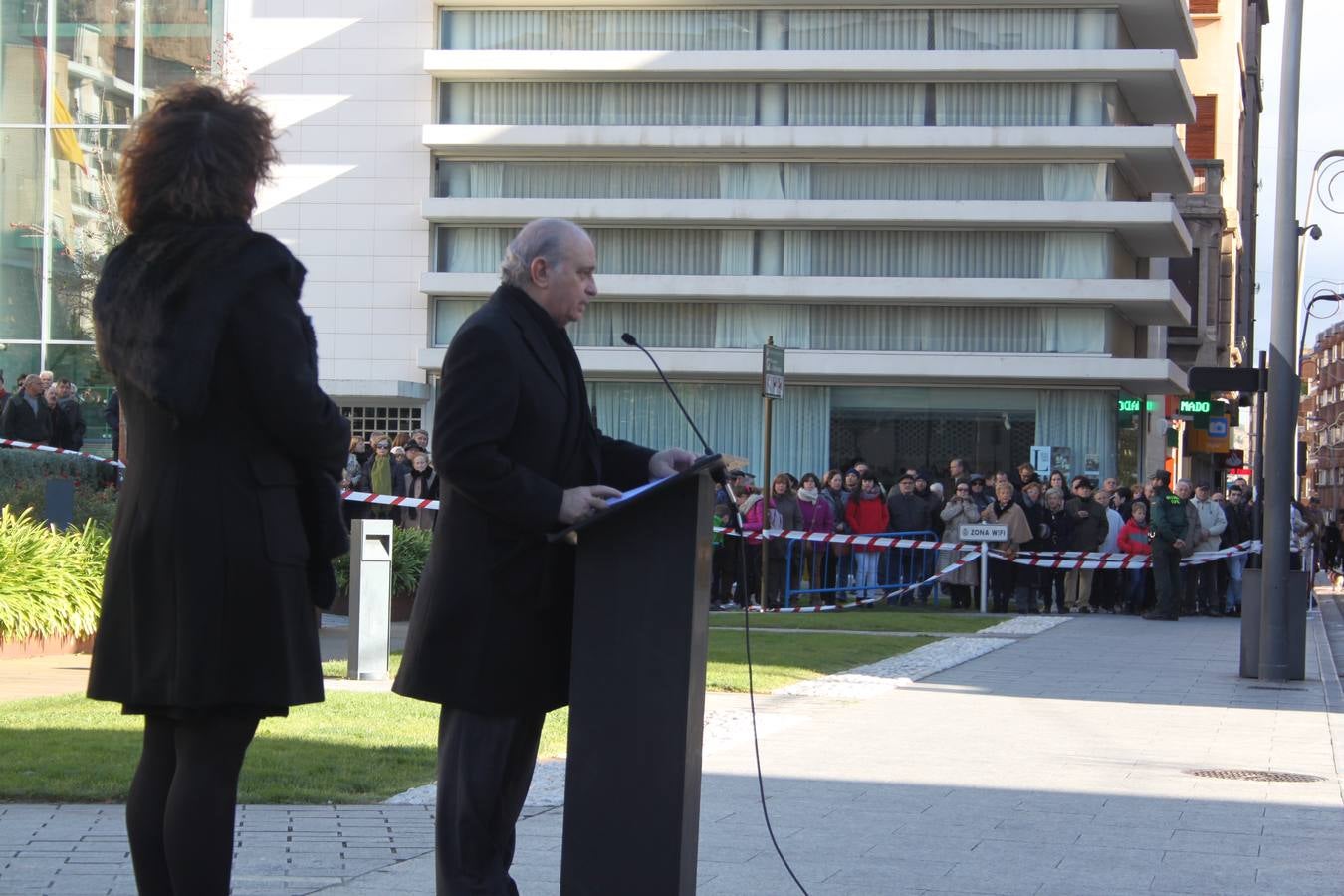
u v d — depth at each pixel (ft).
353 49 151.33
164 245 13.56
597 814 13.69
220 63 127.54
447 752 14.82
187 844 13.47
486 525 14.60
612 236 150.20
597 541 13.84
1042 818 24.77
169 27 133.59
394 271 151.12
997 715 37.65
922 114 146.82
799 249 148.46
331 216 151.53
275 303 13.64
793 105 148.25
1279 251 48.73
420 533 64.03
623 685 13.69
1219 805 26.30
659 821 13.56
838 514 82.94
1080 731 35.22
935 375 142.41
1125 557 77.61
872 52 144.15
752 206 146.10
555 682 14.84
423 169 150.82
